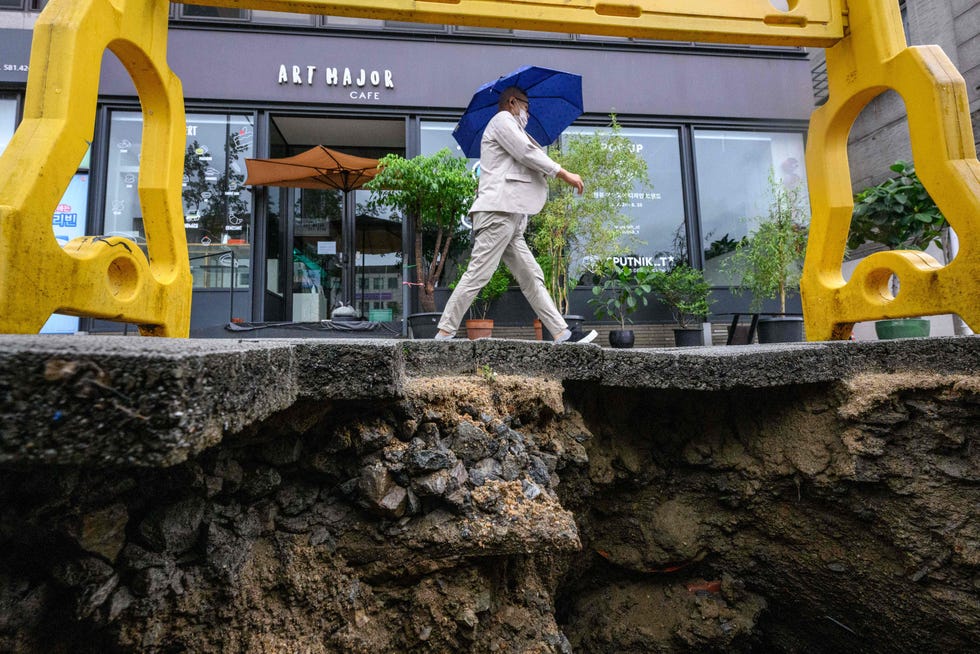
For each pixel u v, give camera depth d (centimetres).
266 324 593
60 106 159
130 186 689
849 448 192
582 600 242
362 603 131
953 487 180
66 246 169
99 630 104
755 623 225
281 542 130
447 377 171
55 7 166
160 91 221
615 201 656
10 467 76
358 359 129
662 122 789
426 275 746
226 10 731
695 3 260
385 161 621
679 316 705
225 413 87
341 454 141
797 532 216
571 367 190
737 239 776
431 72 757
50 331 633
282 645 118
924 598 188
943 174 221
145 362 74
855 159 852
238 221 707
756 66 809
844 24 277
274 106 726
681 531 226
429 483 136
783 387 214
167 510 110
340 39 743
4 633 95
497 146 341
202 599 113
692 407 231
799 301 771
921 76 231
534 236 697
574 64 783
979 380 175
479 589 137
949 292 217
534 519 138
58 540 97
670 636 223
